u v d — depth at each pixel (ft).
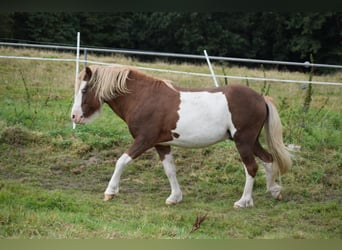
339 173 26.37
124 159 21.31
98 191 23.50
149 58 100.01
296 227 19.70
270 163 22.06
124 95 21.65
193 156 27.45
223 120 21.01
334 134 30.91
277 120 21.50
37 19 85.10
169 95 21.24
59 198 20.57
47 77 44.86
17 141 27.99
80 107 21.81
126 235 17.17
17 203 19.90
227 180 25.36
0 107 33.53
